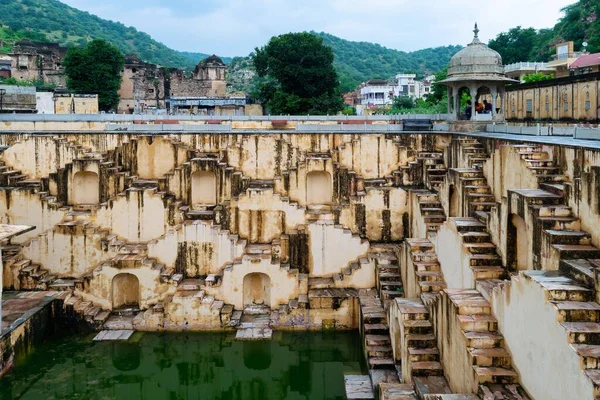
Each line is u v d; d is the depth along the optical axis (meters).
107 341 27.12
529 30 89.06
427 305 21.23
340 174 33.09
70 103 57.53
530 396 14.23
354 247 30.55
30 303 27.23
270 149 34.28
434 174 32.66
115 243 30.66
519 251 19.33
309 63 60.31
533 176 20.52
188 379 25.36
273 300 29.05
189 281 29.84
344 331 28.19
